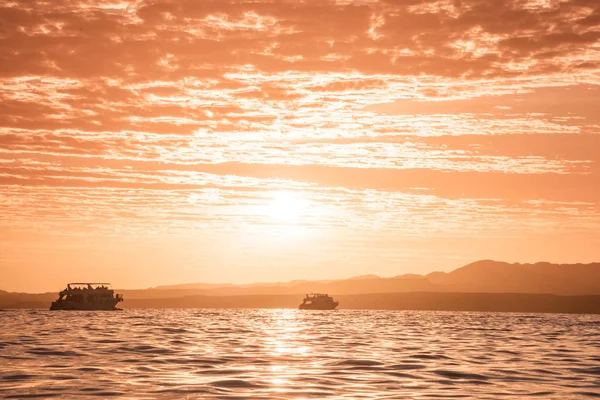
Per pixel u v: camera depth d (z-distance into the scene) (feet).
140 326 462.60
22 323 492.95
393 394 153.48
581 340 367.66
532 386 169.17
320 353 256.11
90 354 242.37
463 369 205.46
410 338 364.17
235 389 157.99
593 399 150.41
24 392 152.05
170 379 174.29
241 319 654.12
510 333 437.17
